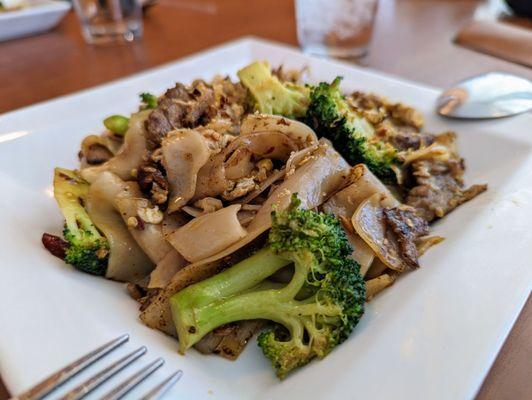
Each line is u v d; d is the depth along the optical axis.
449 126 0.23
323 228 0.15
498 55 0.34
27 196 0.20
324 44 0.35
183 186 0.18
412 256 0.16
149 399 0.11
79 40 0.38
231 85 0.23
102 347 0.12
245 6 0.46
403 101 0.26
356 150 0.20
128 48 0.36
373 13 0.34
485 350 0.12
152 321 0.15
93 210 0.18
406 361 0.12
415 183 0.21
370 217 0.17
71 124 0.23
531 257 0.15
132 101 0.25
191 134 0.18
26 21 0.36
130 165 0.20
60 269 0.16
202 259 0.16
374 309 0.15
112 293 0.16
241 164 0.18
